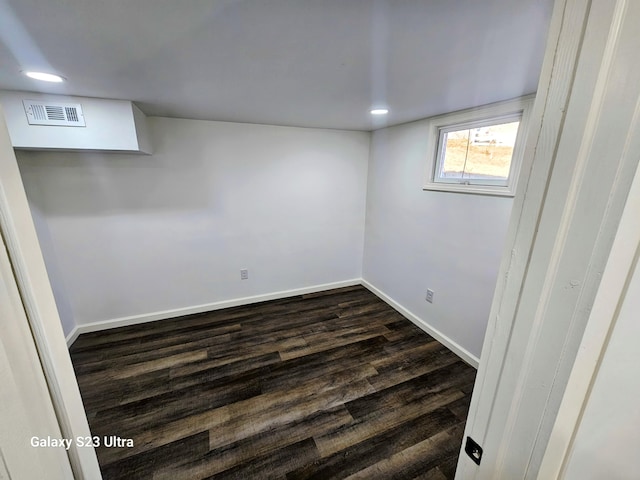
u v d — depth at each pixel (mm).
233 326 2805
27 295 460
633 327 516
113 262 2604
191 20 899
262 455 1535
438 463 1513
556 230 440
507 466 580
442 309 2535
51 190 2283
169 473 1442
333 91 1685
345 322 2910
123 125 1947
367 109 2135
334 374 2162
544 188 447
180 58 1204
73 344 2479
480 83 1525
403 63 1253
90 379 2086
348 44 1076
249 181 2930
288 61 1232
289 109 2135
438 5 811
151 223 2656
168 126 2512
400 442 1621
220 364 2260
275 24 926
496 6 818
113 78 1456
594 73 373
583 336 449
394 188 2998
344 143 3234
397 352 2436
